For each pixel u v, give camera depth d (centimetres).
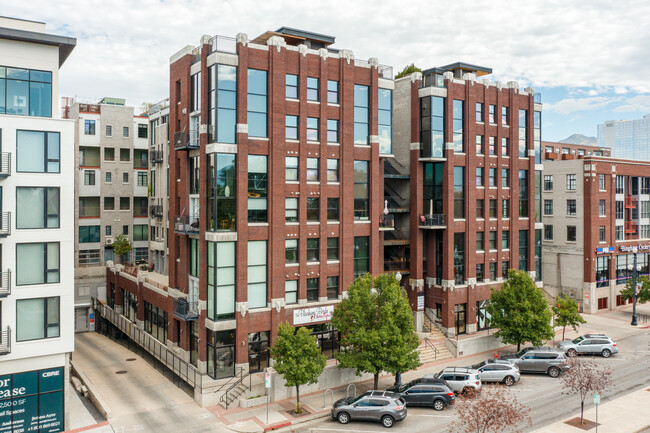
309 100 3722
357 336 3247
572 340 4462
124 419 2964
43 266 2781
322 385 3509
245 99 3422
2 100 2748
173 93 3984
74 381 3547
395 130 4856
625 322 5591
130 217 6481
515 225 4922
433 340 4350
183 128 3809
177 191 4034
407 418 2992
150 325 4541
